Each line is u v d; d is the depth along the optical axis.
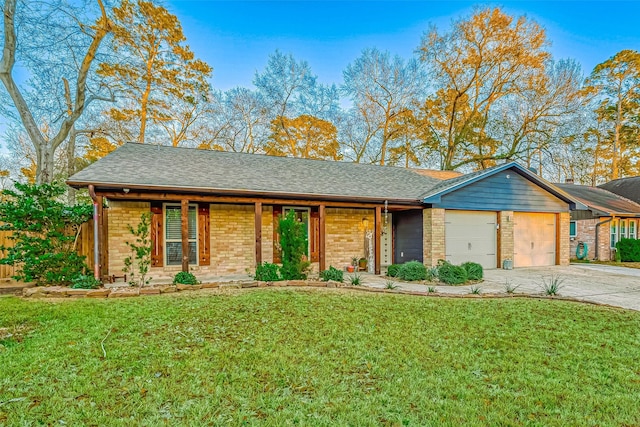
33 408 2.88
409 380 3.46
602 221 16.12
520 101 23.48
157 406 2.94
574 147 23.30
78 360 3.79
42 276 7.96
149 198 8.68
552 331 5.06
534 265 13.50
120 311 5.71
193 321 5.23
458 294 7.54
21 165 21.28
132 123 20.62
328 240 12.08
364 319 5.48
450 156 25.41
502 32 21.53
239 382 3.37
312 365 3.77
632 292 8.42
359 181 12.34
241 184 9.55
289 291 7.53
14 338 4.43
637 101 25.75
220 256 10.67
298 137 26.94
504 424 2.76
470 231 12.48
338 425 2.71
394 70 24.94
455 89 23.78
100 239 8.20
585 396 3.21
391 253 13.41
